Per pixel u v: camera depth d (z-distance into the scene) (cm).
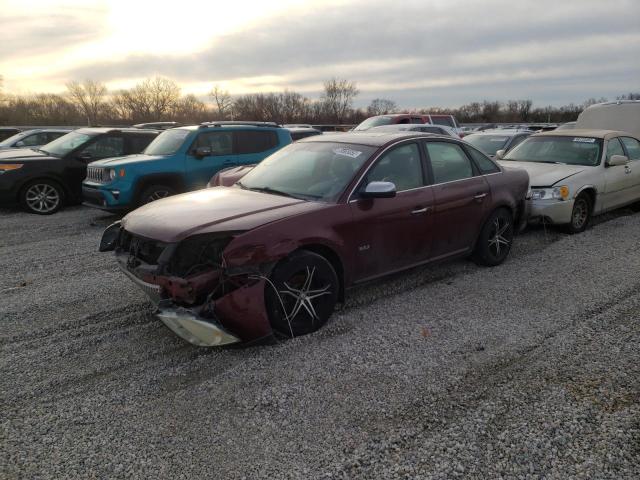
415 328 429
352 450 279
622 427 294
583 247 686
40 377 359
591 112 1256
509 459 270
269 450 280
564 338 408
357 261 446
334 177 461
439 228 515
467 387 338
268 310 385
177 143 928
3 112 6231
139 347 404
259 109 6253
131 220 425
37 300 506
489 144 1191
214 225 379
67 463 271
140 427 302
